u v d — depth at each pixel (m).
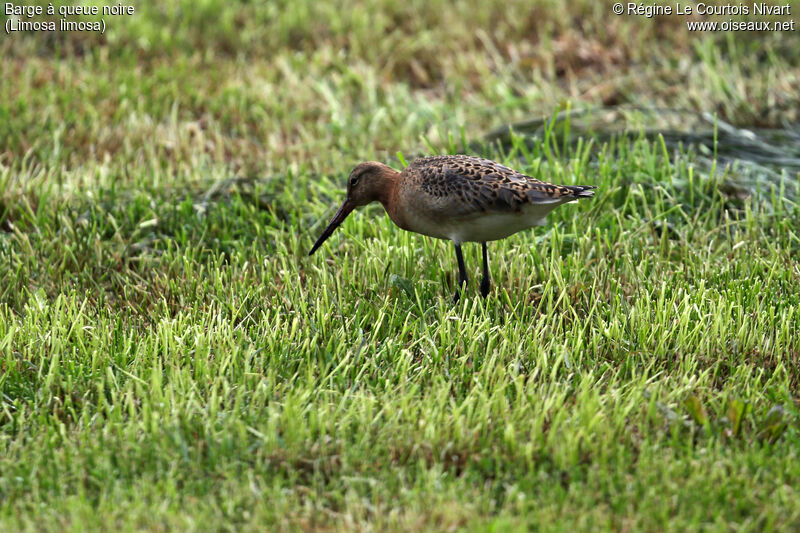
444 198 9.62
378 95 16.14
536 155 13.02
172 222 12.09
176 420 7.77
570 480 7.37
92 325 9.61
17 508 7.06
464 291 9.96
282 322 9.77
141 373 8.67
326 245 11.18
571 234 11.27
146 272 11.05
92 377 8.63
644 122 14.66
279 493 7.13
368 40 17.55
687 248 11.12
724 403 8.16
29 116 14.66
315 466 7.50
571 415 8.13
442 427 7.86
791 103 15.66
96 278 11.09
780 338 9.20
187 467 7.48
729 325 9.35
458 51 17.44
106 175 13.32
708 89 15.89
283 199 12.52
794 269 10.62
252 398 8.26
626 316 9.67
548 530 6.66
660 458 7.53
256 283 10.64
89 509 6.86
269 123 15.15
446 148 13.76
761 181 12.80
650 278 10.48
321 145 14.57
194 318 9.68
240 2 19.05
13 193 12.51
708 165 13.18
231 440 7.62
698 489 7.13
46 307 9.68
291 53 17.31
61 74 16.33
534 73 16.64
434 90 16.75
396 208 10.22
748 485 7.18
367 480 7.29
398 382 8.68
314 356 8.99
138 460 7.51
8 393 8.62
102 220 11.93
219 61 17.22
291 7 18.38
